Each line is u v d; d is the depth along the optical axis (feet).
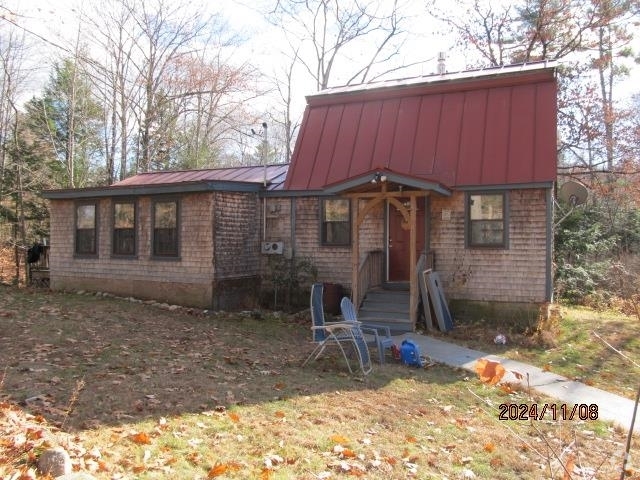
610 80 89.04
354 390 23.25
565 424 20.83
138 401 19.01
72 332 30.81
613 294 57.11
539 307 39.19
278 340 34.19
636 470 16.49
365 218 46.03
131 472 13.35
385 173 37.78
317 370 26.63
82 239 51.47
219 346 30.63
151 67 91.25
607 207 76.69
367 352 27.78
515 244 40.14
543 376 28.04
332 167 47.26
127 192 47.42
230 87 102.89
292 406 20.22
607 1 73.31
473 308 41.11
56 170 88.48
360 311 40.50
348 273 46.19
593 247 63.82
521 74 44.14
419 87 47.75
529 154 40.52
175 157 100.68
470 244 41.52
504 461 16.78
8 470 12.19
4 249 79.82
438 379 26.43
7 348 25.85
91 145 98.27
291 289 47.37
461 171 42.04
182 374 23.45
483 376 9.70
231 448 15.67
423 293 38.86
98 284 50.24
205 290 44.09
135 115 92.53
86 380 21.30
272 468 14.47
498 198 40.83
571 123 76.18
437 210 42.65
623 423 21.47
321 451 16.11
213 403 19.70
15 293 46.96
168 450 15.07
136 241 47.96
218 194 44.50
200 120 103.91
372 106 49.47
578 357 32.45
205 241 44.24
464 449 17.61
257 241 48.91
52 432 15.31
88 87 91.56
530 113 42.52
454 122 44.88
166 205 46.50
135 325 34.99
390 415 20.21
